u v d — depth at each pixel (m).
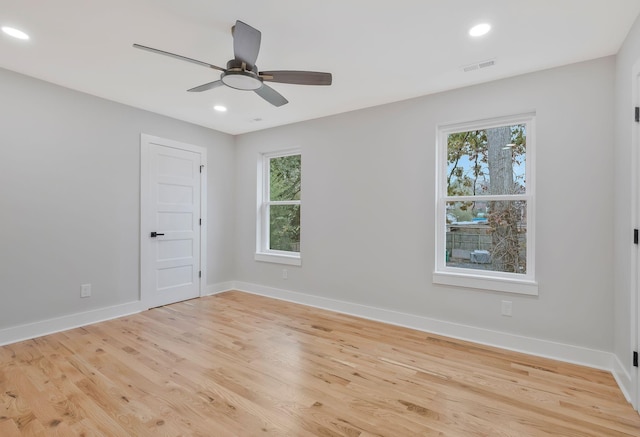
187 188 4.37
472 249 3.17
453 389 2.21
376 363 2.58
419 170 3.35
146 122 3.89
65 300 3.25
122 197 3.69
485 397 2.12
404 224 3.44
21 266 2.97
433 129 3.26
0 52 2.52
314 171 4.12
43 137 3.08
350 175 3.81
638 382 1.96
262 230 4.82
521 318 2.82
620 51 2.33
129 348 2.81
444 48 2.41
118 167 3.64
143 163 3.87
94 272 3.46
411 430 1.80
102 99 3.49
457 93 3.12
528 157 2.89
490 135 3.09
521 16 2.02
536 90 2.75
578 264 2.60
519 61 2.59
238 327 3.36
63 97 3.20
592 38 2.25
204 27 2.17
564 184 2.64
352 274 3.80
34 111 3.02
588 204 2.55
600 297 2.52
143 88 3.21
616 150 2.40
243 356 2.69
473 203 3.16
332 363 2.57
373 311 3.64
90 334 3.12
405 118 3.43
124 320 3.54
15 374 2.35
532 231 2.86
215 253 4.76
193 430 1.77
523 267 2.93
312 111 3.84
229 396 2.10
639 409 1.93
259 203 4.80
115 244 3.63
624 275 2.21
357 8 1.96
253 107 3.72
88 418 1.86
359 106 3.64
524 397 2.12
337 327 3.38
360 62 2.63
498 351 2.82
